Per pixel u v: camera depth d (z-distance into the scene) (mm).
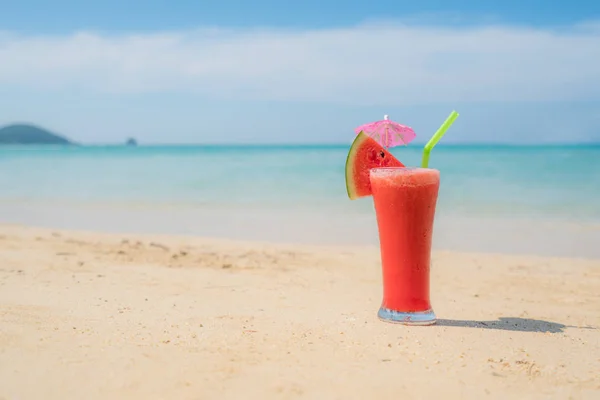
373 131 989
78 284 1180
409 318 939
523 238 1968
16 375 729
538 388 733
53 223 2340
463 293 1242
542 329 954
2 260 1407
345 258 1596
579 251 1746
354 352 818
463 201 2846
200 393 694
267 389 705
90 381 718
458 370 772
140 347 817
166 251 1632
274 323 938
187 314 982
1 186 3822
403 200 924
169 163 5953
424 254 943
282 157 6609
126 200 3109
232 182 3912
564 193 3021
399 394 703
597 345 882
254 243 1834
